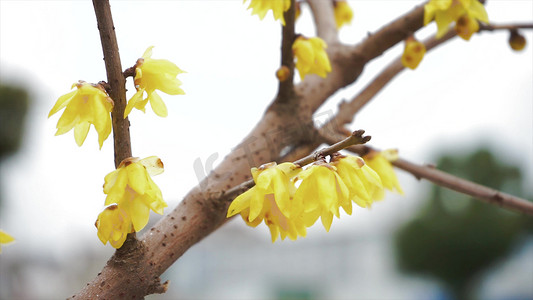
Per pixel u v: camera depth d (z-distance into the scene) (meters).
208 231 0.48
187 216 0.47
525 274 3.57
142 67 0.42
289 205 0.41
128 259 0.44
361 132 0.41
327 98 0.56
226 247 4.79
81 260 2.17
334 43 0.58
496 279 3.58
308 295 5.06
